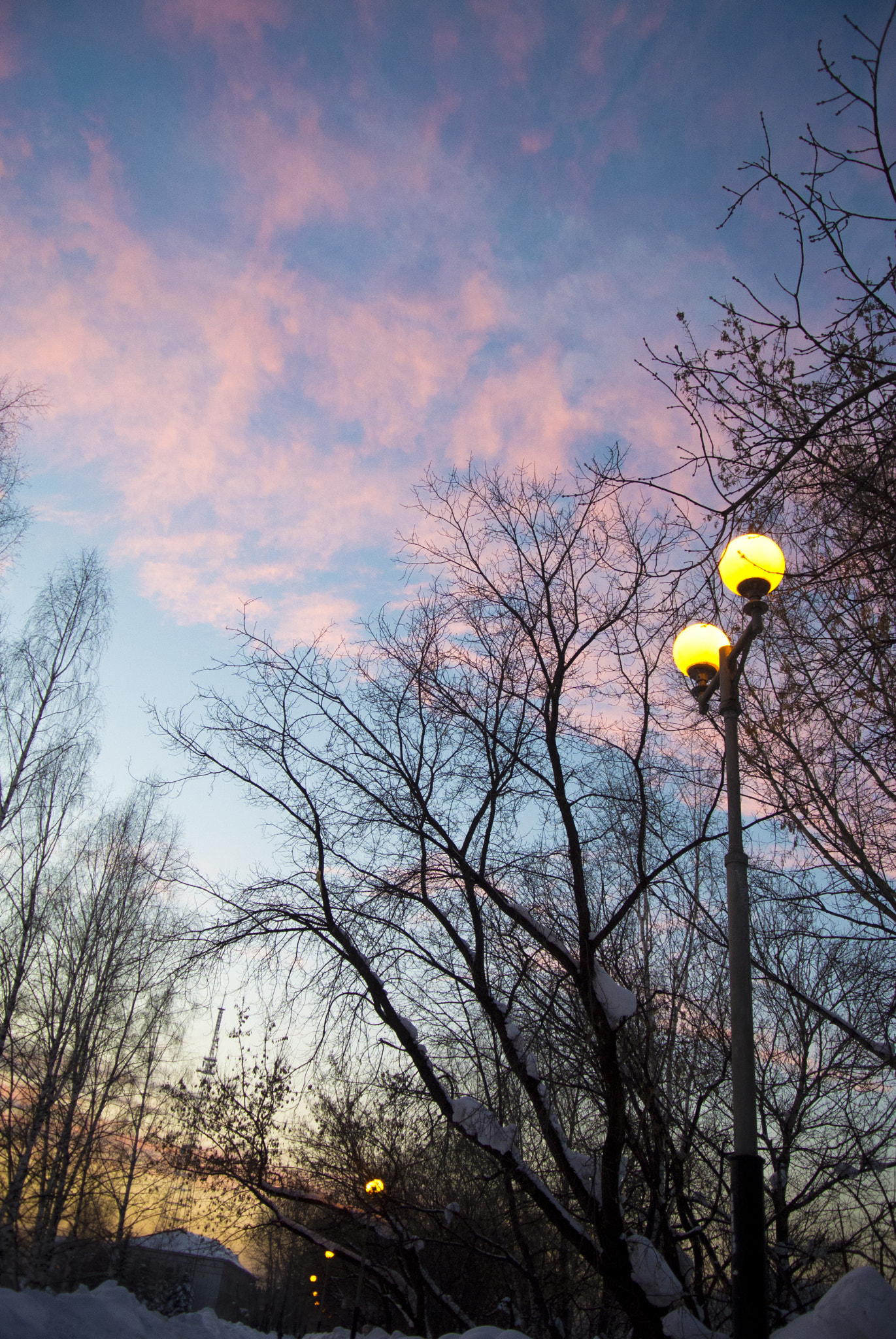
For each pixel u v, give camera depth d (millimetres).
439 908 10945
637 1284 8758
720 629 6816
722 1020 11133
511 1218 12742
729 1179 10812
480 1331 9117
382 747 11367
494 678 11148
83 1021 19047
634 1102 10391
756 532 6293
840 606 7277
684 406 6523
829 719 7582
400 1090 11266
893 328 5926
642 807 10258
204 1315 17156
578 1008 11055
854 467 6414
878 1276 6320
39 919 17375
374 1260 18344
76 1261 15039
